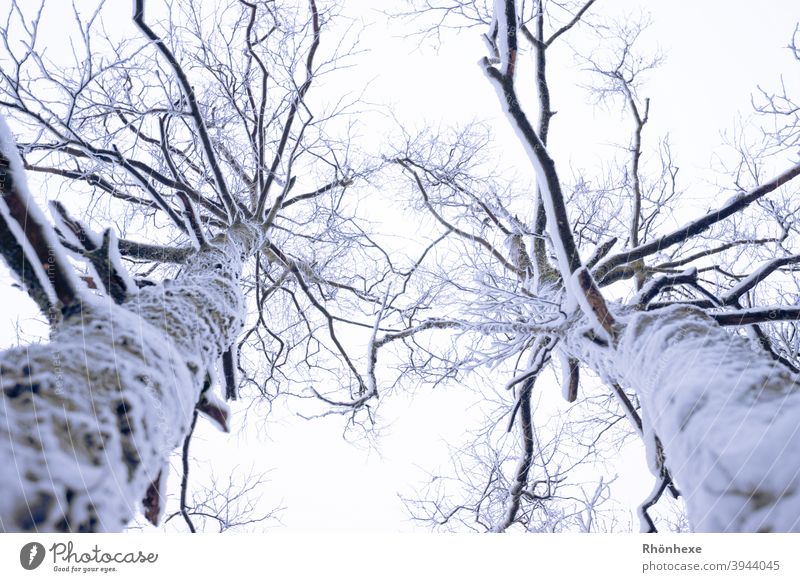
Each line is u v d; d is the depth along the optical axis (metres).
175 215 5.24
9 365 2.38
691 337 3.41
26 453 2.07
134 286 3.77
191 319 3.60
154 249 5.79
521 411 6.92
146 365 2.80
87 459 2.23
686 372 3.14
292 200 7.17
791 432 2.62
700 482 2.73
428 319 6.26
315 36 6.39
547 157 4.33
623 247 7.43
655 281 4.80
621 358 3.82
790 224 6.45
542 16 6.55
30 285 3.12
